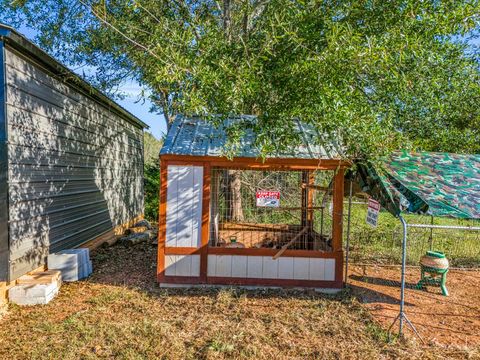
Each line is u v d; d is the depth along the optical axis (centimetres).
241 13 925
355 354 367
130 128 1142
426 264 576
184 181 554
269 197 579
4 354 354
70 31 887
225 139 596
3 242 468
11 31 454
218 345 375
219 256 556
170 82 450
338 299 524
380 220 1124
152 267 674
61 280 564
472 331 432
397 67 446
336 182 555
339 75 433
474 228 509
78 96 726
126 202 1095
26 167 518
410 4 458
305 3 522
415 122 671
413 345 388
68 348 365
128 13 722
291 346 380
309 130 618
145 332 401
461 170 528
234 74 447
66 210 662
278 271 557
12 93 484
